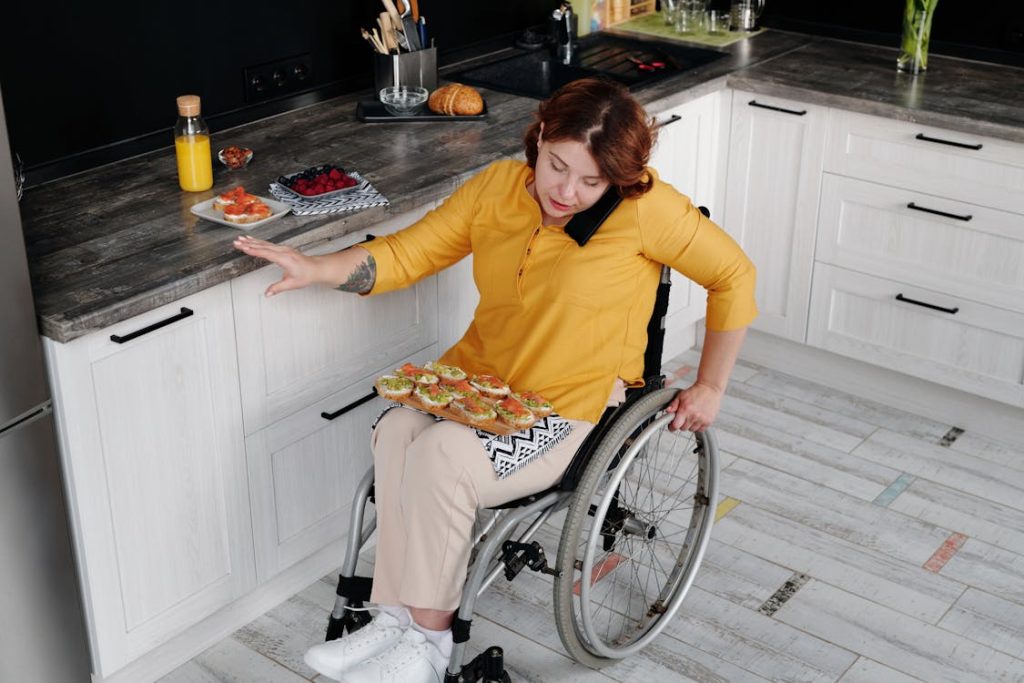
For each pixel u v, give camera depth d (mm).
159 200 2373
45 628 2086
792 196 3279
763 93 3203
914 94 3074
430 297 2582
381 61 2885
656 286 2162
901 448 3152
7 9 2320
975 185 2957
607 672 2352
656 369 2303
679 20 3672
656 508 2861
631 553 2615
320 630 2469
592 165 1927
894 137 3041
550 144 1939
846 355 3346
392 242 2164
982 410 3209
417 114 2885
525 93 3080
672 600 2445
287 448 2375
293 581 2564
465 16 3334
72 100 2486
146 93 2629
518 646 2420
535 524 2123
